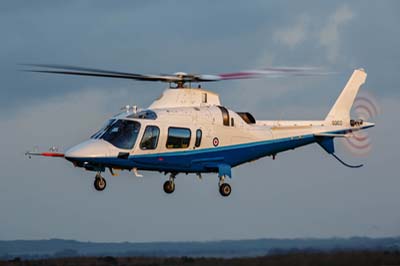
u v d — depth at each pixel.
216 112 86.56
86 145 78.88
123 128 80.56
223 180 87.25
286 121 93.06
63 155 79.62
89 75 79.25
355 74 98.44
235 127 87.81
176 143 83.19
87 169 80.62
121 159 79.75
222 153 86.81
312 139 94.50
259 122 91.50
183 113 84.25
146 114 82.19
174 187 87.25
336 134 95.69
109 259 66.56
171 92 85.50
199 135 84.62
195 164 85.00
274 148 91.38
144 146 81.12
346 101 97.50
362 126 97.50
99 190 81.12
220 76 84.06
